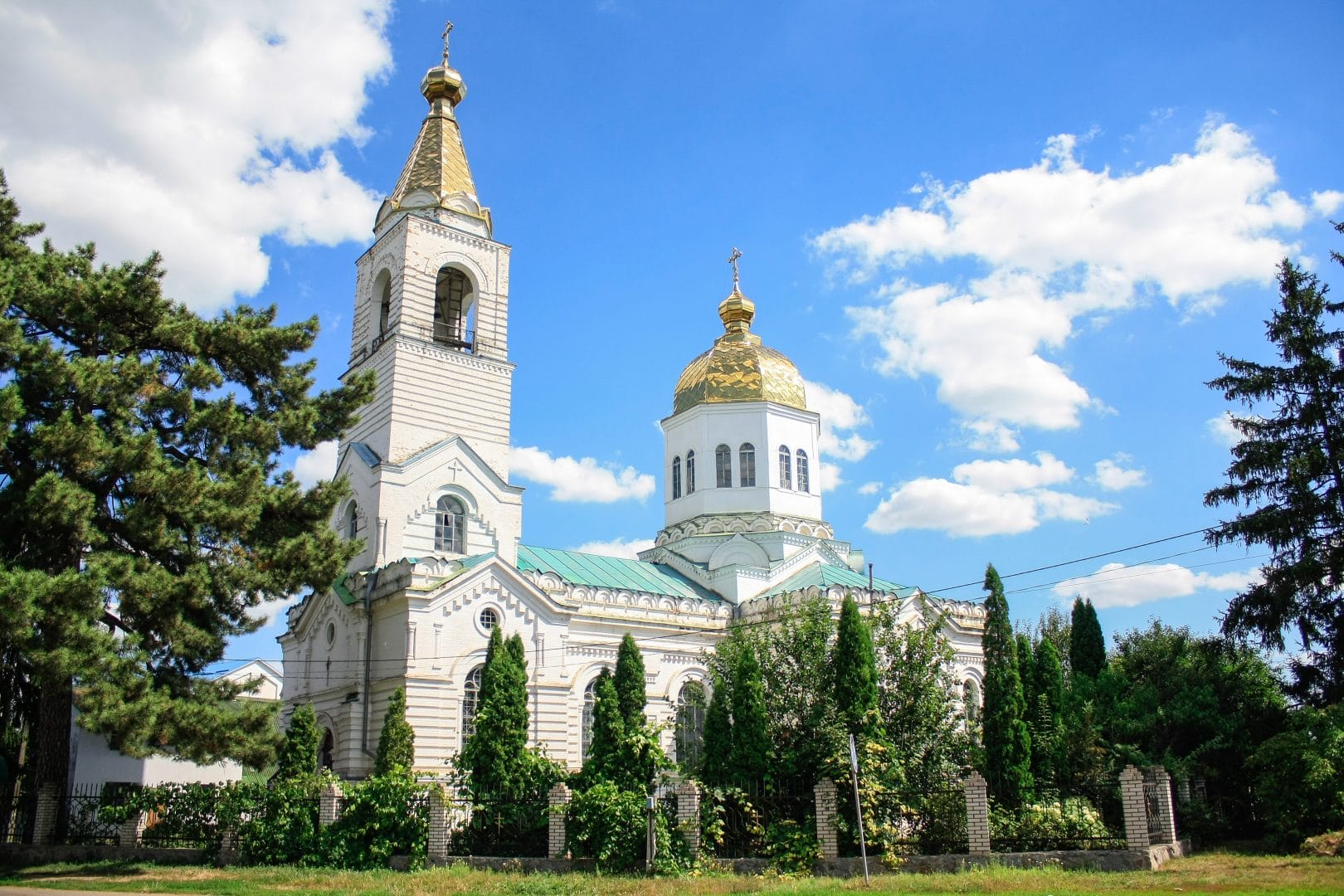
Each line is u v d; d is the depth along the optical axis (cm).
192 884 2969
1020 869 2898
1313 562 3862
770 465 6172
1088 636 5419
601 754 3603
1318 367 4019
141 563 3366
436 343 5322
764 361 6444
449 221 5584
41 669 3102
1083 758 4053
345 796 3544
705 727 3659
